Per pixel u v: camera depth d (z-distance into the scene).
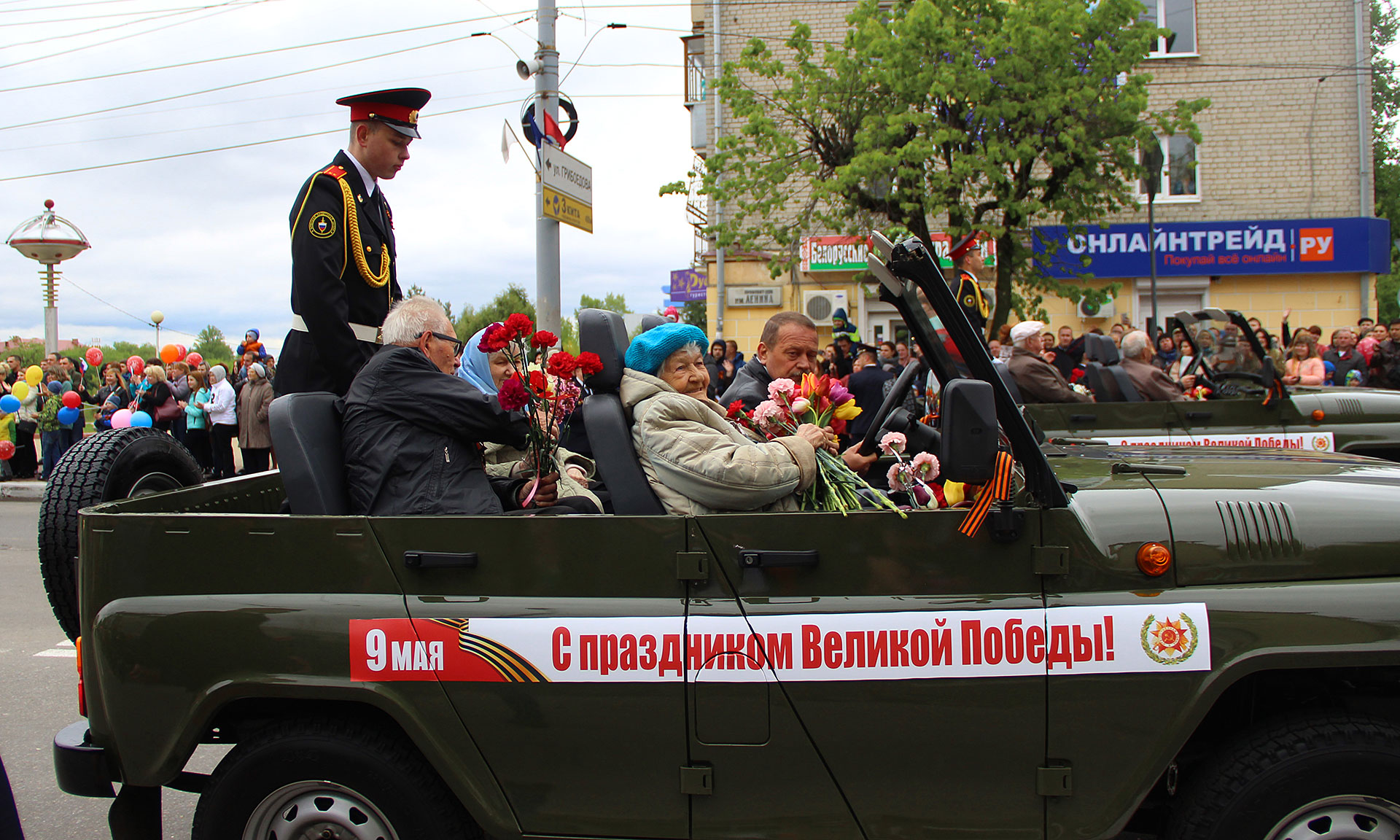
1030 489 2.13
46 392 13.15
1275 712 2.25
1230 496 2.20
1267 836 2.03
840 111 13.11
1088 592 2.09
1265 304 17.28
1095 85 12.20
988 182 13.48
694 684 2.11
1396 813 2.00
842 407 2.69
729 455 2.47
